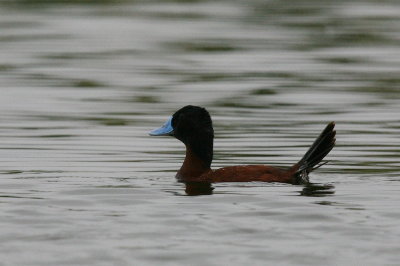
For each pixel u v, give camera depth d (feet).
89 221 35.01
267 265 30.30
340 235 33.19
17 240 32.58
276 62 86.28
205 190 40.78
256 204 37.81
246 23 106.73
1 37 98.27
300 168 42.98
